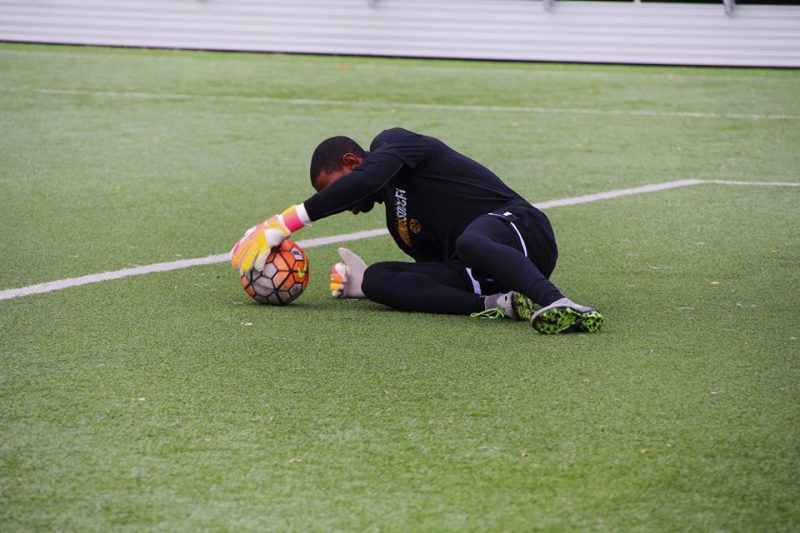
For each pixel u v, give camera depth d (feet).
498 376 26.73
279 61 137.18
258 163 69.51
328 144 33.60
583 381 26.35
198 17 147.43
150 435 22.77
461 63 140.56
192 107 95.71
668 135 84.38
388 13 144.25
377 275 33.94
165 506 19.49
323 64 135.23
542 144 79.77
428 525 18.80
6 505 19.45
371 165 32.78
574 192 61.26
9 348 29.07
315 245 46.52
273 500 19.76
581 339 30.35
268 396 25.26
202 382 26.27
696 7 138.10
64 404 24.59
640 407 24.41
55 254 42.80
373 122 89.45
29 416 23.82
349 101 102.01
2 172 63.98
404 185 34.32
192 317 32.83
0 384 25.96
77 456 21.66
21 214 51.57
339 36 146.00
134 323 31.96
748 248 45.80
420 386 25.98
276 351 28.96
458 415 23.99
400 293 33.55
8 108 92.12
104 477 20.68
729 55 138.10
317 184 34.12
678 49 139.23
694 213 54.49
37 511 19.24
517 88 114.42
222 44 147.84
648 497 19.81
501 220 32.96
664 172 68.13
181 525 18.79
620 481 20.48
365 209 35.04
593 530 18.61
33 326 31.48
